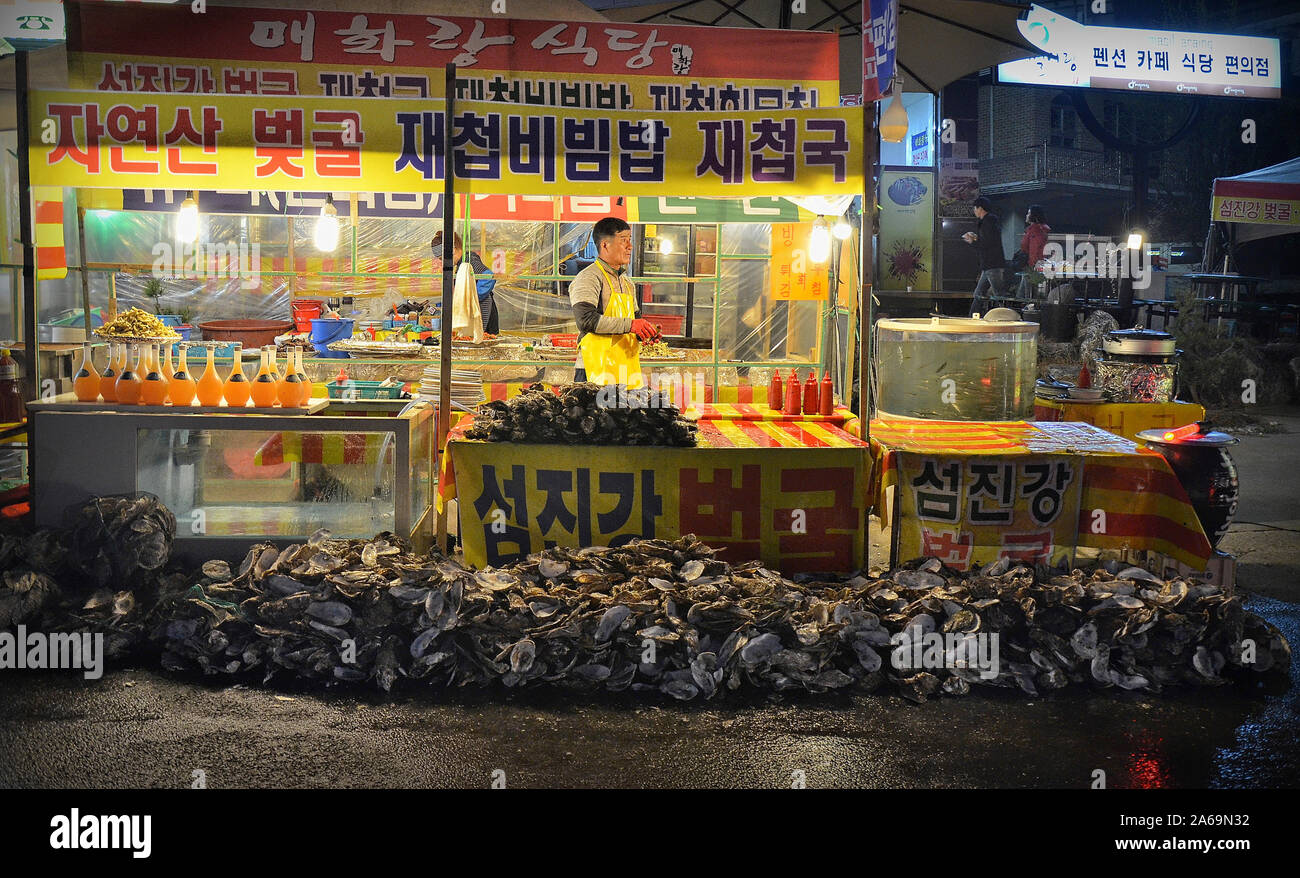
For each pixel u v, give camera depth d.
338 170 4.64
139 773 3.30
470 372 7.51
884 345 6.00
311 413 4.89
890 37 4.56
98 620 4.19
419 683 4.05
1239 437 10.49
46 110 4.59
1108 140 15.54
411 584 4.14
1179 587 4.34
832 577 4.89
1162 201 22.16
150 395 4.79
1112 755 3.58
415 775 3.34
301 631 4.10
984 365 5.77
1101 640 4.23
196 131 4.60
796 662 4.05
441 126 4.66
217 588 4.22
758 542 4.91
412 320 8.08
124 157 4.61
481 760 3.45
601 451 4.82
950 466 4.85
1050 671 4.14
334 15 4.86
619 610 4.09
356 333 7.63
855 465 4.91
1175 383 6.55
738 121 4.72
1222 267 16.52
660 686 4.04
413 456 4.92
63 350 6.51
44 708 3.74
